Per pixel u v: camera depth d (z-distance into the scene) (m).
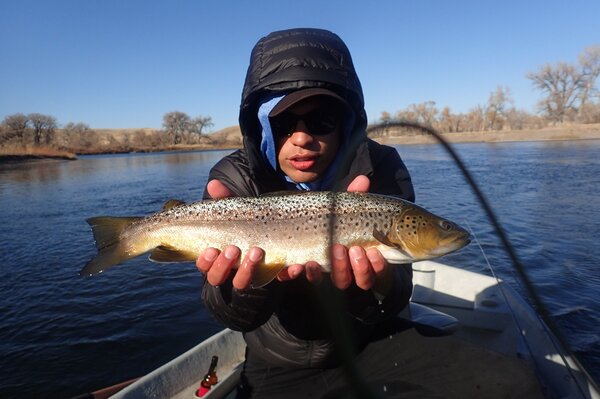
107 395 1.14
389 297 0.73
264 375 0.87
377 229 0.77
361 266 0.65
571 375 0.89
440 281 1.52
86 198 5.95
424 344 0.85
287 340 0.83
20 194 6.84
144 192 6.43
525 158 8.72
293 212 0.79
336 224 0.77
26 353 1.83
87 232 3.89
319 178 0.87
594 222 3.38
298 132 0.79
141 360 1.78
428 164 8.41
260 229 0.80
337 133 0.83
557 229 3.22
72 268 2.89
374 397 0.73
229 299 0.73
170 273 2.76
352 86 0.80
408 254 0.77
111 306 2.28
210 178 0.94
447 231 0.77
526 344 1.12
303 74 0.75
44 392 1.58
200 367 1.05
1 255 3.20
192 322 2.09
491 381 0.74
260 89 0.78
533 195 4.62
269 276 0.71
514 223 3.45
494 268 2.41
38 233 3.89
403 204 0.79
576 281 2.17
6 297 2.42
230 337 1.16
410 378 0.77
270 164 0.88
